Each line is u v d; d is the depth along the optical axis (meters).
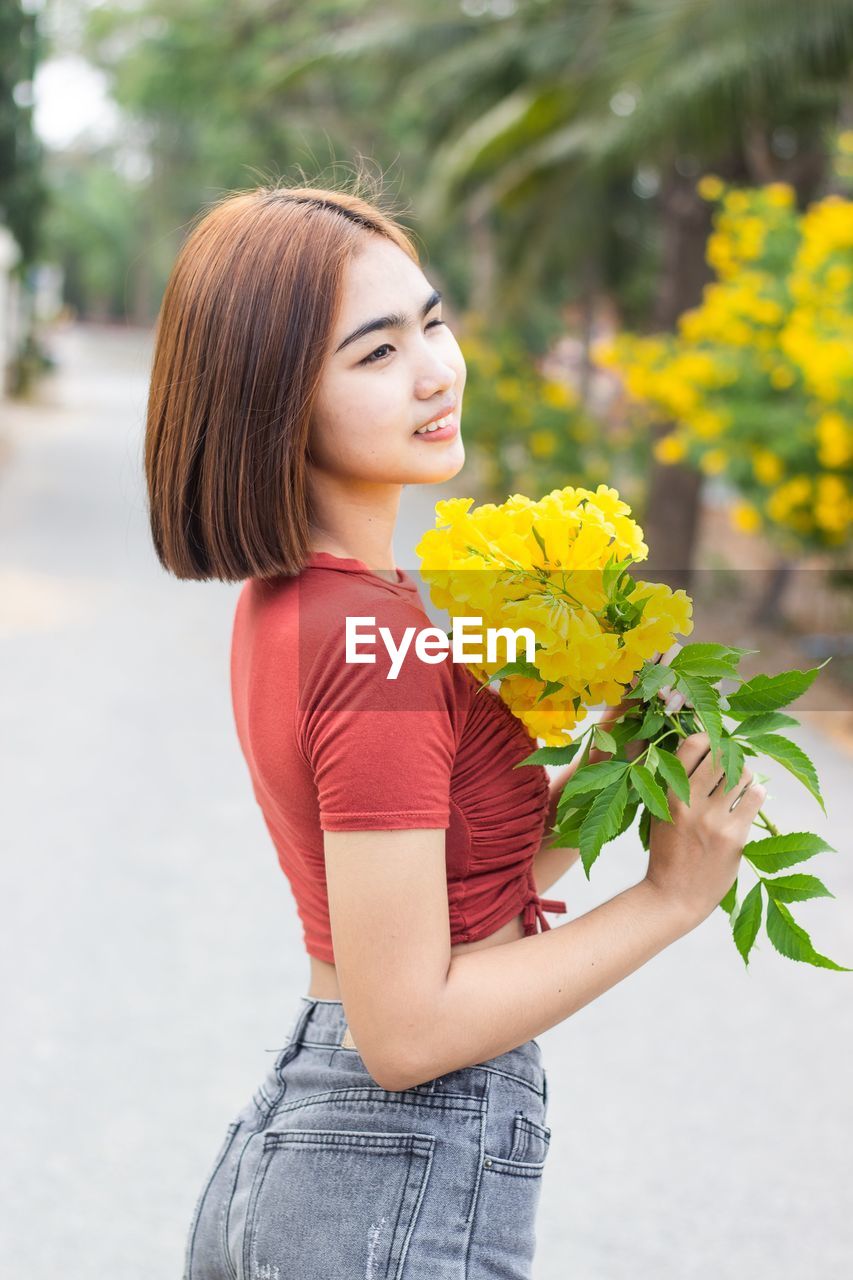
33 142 18.80
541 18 11.27
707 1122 3.19
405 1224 1.21
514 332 15.02
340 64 13.08
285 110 20.25
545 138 10.40
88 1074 3.33
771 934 1.21
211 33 19.44
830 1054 3.52
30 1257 2.69
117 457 20.19
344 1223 1.22
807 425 7.20
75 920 4.18
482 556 1.22
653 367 8.27
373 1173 1.23
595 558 1.21
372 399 1.24
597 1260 2.70
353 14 16.80
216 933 4.11
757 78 7.84
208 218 1.30
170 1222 2.81
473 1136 1.24
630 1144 3.10
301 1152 1.26
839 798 5.48
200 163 36.56
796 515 7.49
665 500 10.98
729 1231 2.79
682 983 3.92
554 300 17.78
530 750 1.31
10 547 12.02
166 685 7.25
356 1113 1.25
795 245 8.09
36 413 27.33
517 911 1.31
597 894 4.41
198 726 6.42
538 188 11.18
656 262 13.44
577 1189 2.93
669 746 1.25
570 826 1.27
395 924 1.13
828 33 7.64
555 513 1.22
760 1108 3.25
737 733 1.19
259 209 1.26
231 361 1.22
